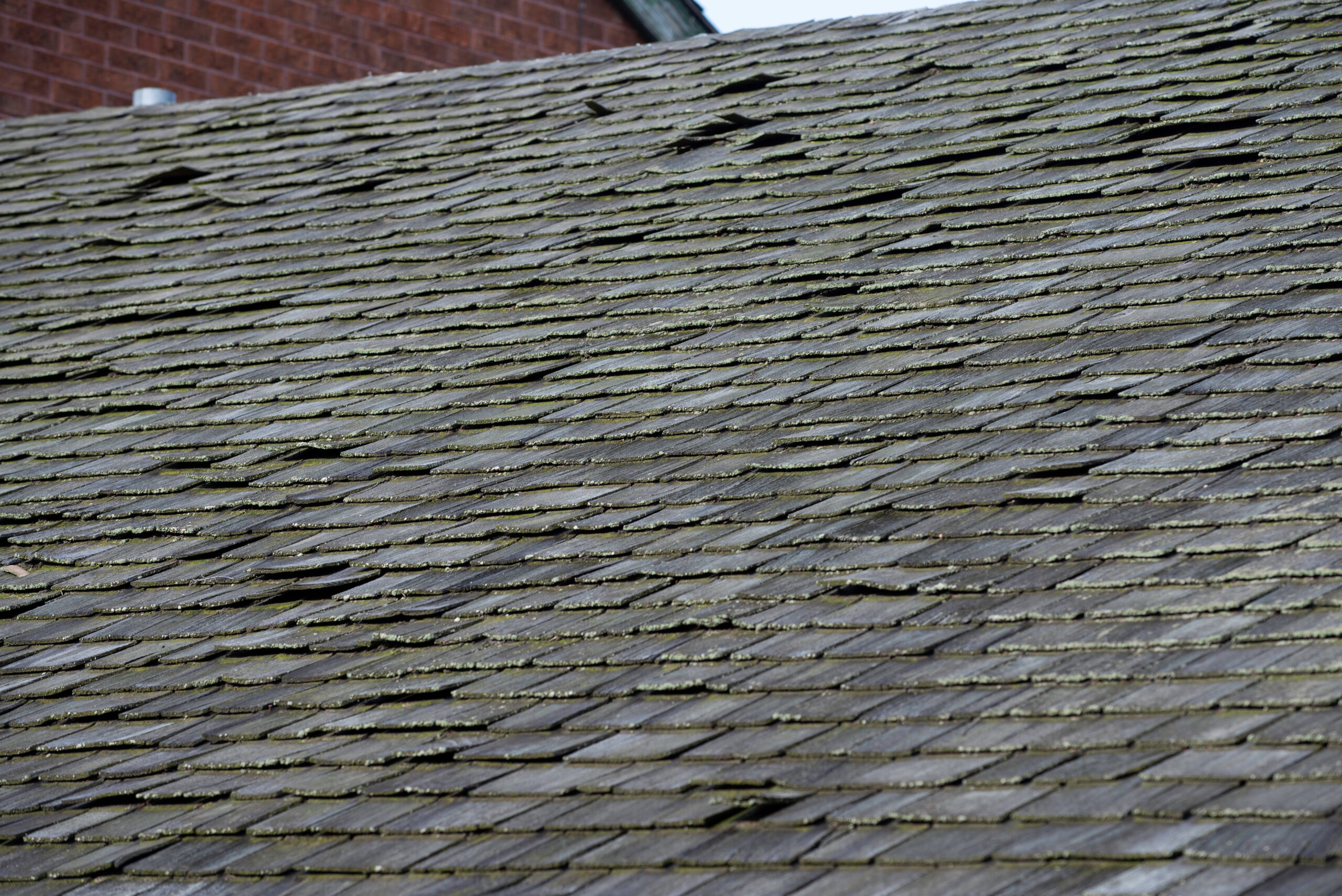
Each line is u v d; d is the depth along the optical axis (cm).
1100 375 618
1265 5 927
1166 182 764
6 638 677
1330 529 480
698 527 606
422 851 464
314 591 646
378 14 1891
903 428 630
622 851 434
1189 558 491
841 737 459
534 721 514
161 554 708
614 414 715
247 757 548
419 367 819
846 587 534
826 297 767
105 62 1714
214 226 1084
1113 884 364
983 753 432
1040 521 538
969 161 859
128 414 866
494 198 1005
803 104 1000
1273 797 377
